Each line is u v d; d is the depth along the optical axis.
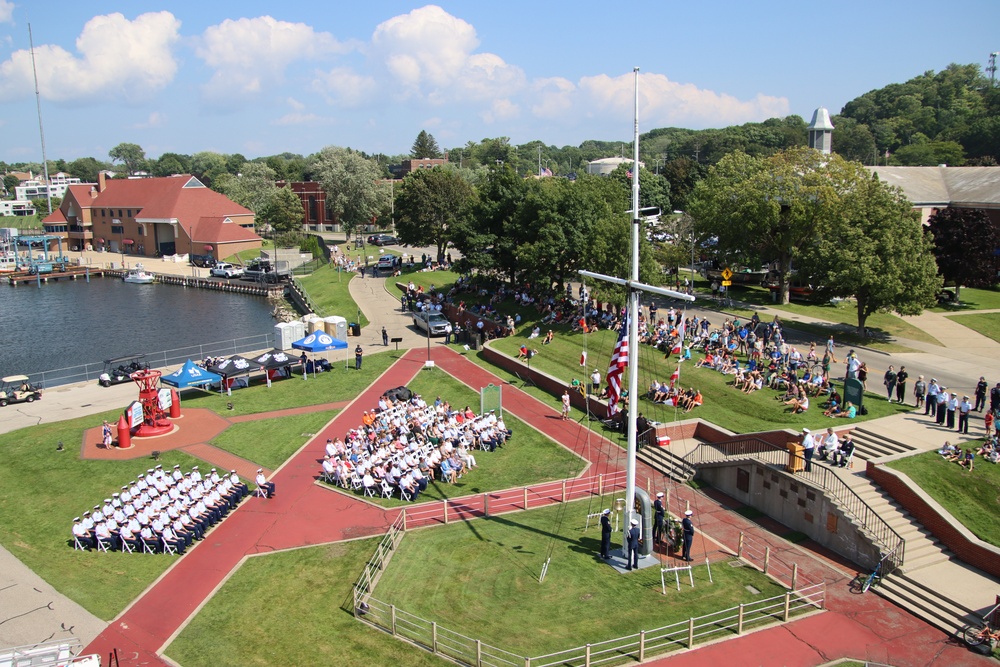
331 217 174.50
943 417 38.94
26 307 105.50
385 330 71.56
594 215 67.56
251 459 43.59
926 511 31.38
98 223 166.88
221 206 151.25
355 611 26.97
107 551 32.75
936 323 63.38
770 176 69.88
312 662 24.17
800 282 75.00
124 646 25.39
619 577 29.39
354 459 39.72
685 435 43.09
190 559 31.78
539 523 34.41
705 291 79.69
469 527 34.06
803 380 45.81
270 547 32.69
